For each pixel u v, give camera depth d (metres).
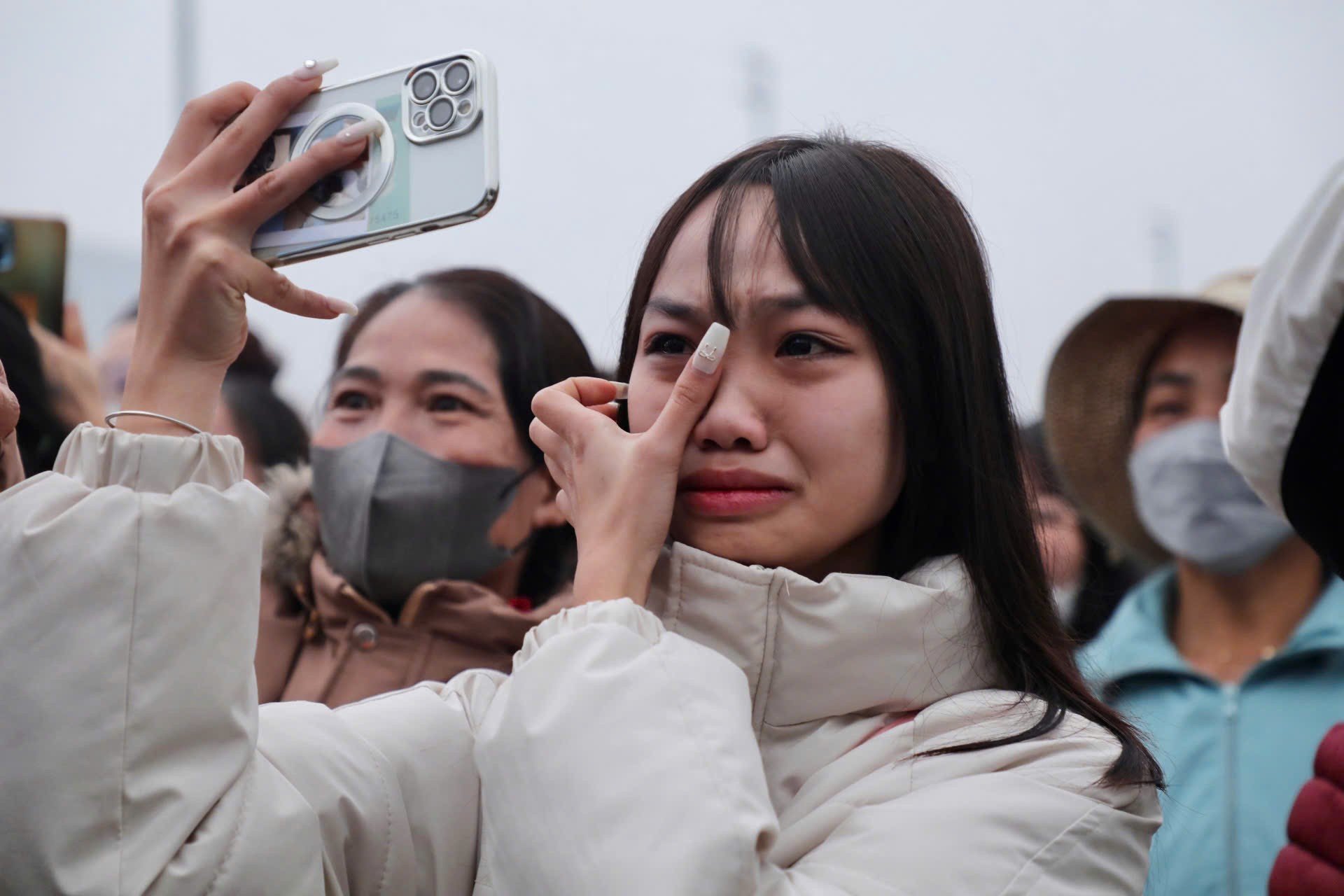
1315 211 1.77
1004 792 1.53
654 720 1.42
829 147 1.73
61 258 2.65
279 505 2.73
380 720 1.62
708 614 1.61
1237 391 1.89
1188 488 3.07
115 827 1.34
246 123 1.49
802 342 1.61
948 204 1.78
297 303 1.50
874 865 1.47
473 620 2.53
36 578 1.37
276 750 1.52
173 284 1.46
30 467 2.59
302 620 2.69
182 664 1.38
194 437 1.44
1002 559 1.71
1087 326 3.37
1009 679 1.72
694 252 1.66
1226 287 3.31
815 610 1.59
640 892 1.33
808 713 1.63
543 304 2.76
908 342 1.66
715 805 1.37
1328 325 1.74
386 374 2.61
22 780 1.33
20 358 2.58
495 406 2.61
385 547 2.55
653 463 1.58
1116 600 3.35
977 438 1.71
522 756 1.43
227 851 1.40
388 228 1.45
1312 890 1.76
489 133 1.43
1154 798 1.66
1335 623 2.77
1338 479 1.81
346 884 1.54
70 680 1.35
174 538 1.39
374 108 1.49
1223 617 3.01
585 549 1.58
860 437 1.61
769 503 1.60
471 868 1.63
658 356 1.67
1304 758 2.69
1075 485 3.39
